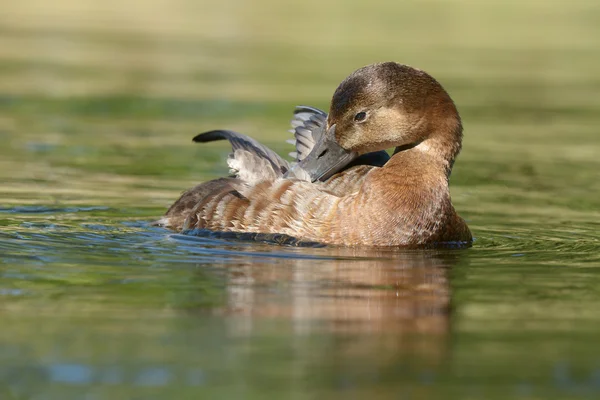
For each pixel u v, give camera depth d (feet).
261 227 50.55
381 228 49.06
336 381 29.14
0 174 66.23
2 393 27.81
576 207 61.77
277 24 158.71
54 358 30.71
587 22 172.35
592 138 86.33
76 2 178.50
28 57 120.78
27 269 42.01
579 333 34.27
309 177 51.78
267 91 102.17
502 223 56.90
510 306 37.76
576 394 28.53
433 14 178.09
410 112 51.21
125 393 27.89
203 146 79.56
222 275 41.75
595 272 44.01
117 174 67.87
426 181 50.16
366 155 55.06
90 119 89.25
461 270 44.11
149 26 153.48
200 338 32.89
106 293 38.32
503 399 28.09
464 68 120.37
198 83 107.14
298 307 36.86
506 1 196.34
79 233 50.31
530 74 119.75
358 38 143.02
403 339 33.27
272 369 30.04
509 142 83.92
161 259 44.78
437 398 28.02
